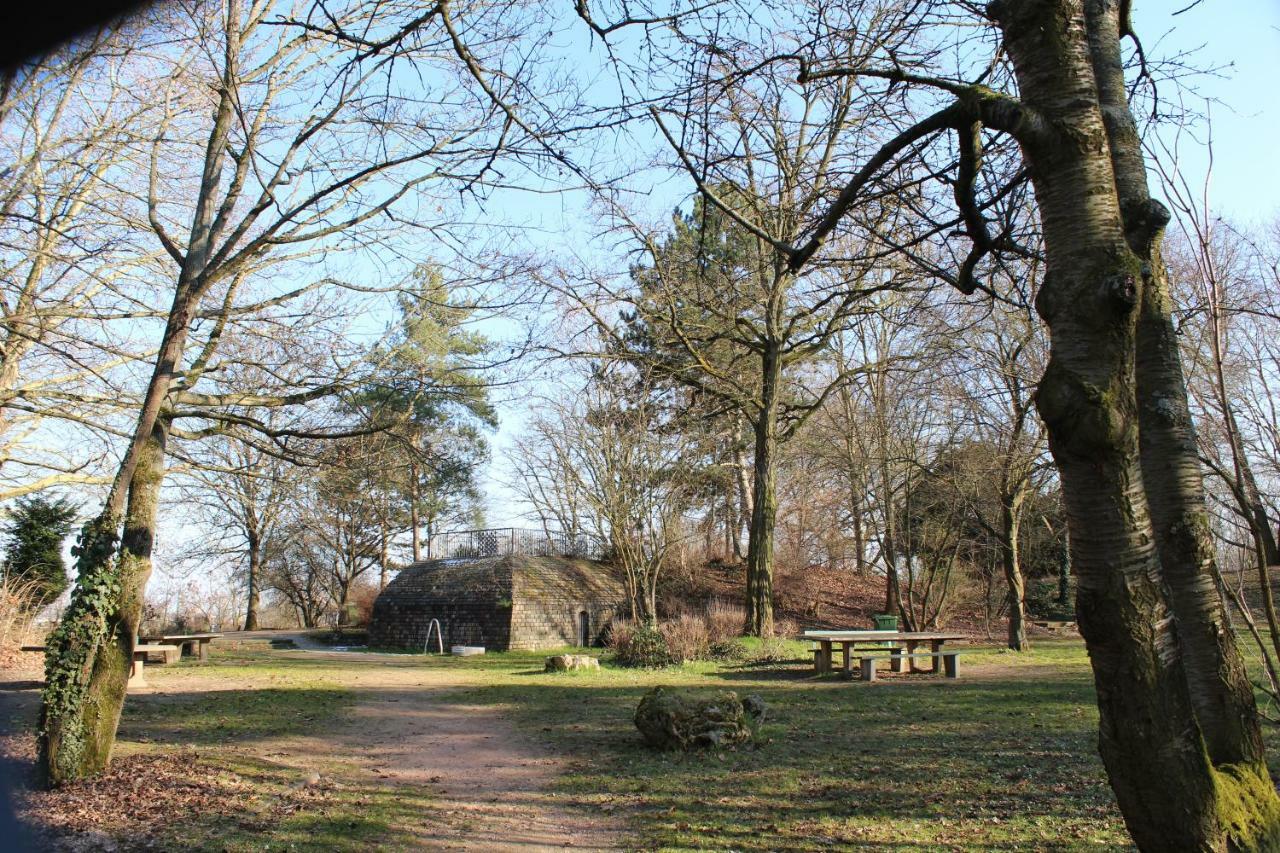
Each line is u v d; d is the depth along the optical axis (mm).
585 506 27969
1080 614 3709
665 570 34156
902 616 25578
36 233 11414
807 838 6516
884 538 27453
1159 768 3504
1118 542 3613
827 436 29125
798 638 24922
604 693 15344
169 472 11195
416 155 10430
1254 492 4406
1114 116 4578
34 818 6875
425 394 12352
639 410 25250
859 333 25203
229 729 11180
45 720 8070
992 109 4254
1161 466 4379
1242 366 5645
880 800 7449
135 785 7922
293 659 25062
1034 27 3994
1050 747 9297
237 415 10992
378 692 15773
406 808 7676
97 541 8477
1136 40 5949
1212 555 4344
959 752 9250
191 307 9336
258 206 9742
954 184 5355
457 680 18047
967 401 21562
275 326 11688
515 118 7219
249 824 6980
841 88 7051
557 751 10141
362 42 6676
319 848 6465
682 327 23984
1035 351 19078
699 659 21500
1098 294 3662
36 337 10945
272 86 11875
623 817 7340
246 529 39344
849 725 11281
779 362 24953
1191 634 4266
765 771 8711
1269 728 9109
